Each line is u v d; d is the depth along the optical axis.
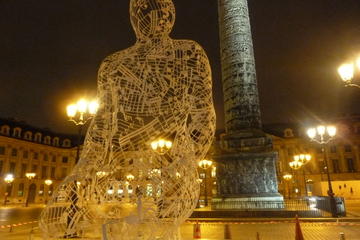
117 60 4.58
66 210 4.05
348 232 10.92
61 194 4.05
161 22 4.93
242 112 17.64
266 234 10.58
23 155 51.59
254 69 18.55
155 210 3.88
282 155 54.97
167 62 4.57
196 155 4.41
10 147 49.75
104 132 4.38
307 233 10.72
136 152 4.26
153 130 4.38
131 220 3.71
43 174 54.62
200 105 4.53
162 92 4.46
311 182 52.34
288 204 19.56
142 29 4.94
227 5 19.55
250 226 12.64
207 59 4.79
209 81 4.69
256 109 17.77
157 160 4.27
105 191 4.08
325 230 11.41
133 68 4.51
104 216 4.02
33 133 54.41
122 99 4.41
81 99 11.63
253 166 16.48
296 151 54.81
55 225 3.97
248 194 16.06
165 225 4.04
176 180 4.01
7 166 48.78
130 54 4.61
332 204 14.58
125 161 4.22
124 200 4.02
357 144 53.09
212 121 4.56
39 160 54.28
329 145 54.12
